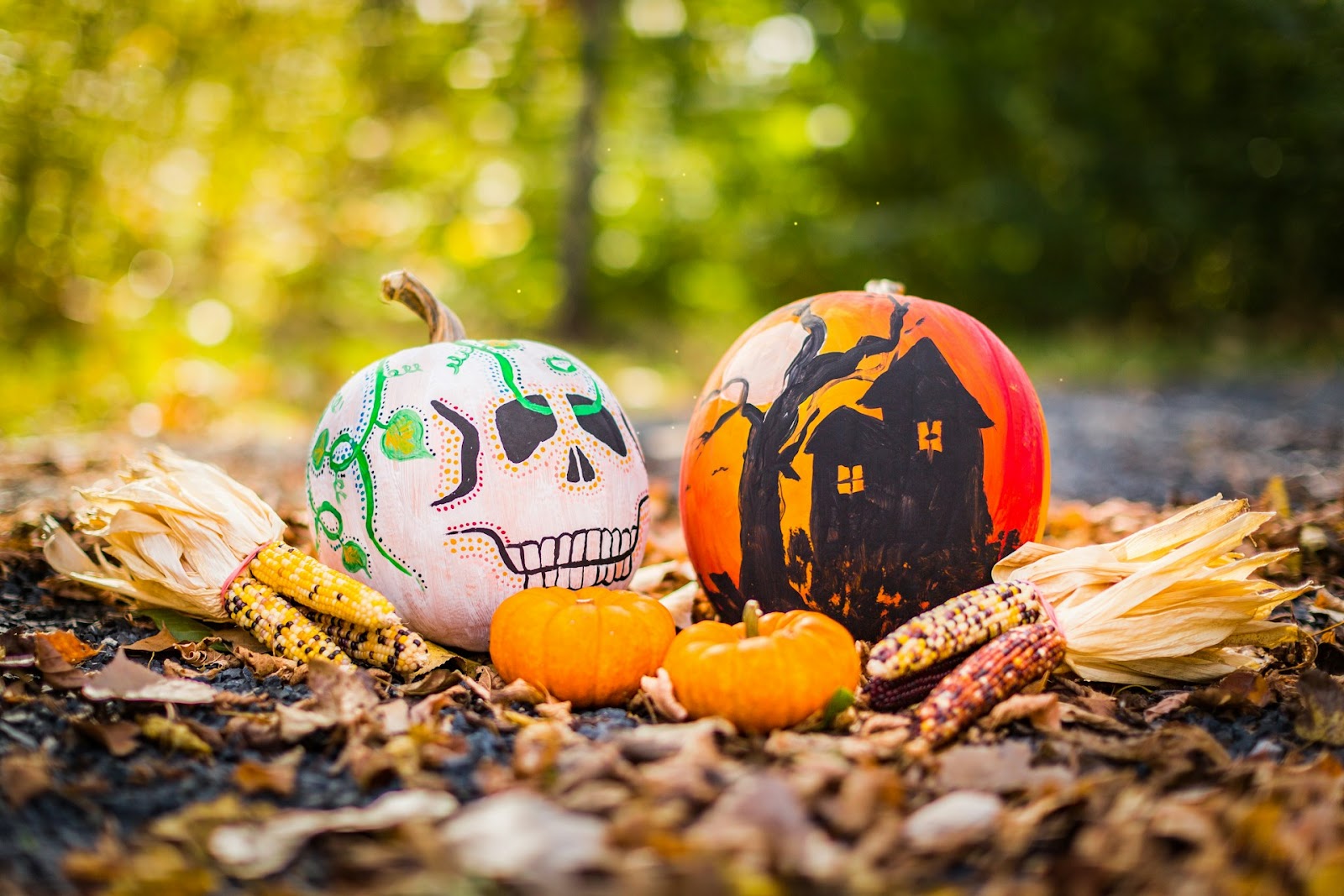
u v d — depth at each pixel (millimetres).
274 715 2742
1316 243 18859
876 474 3172
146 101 11609
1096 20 19500
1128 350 16719
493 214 18188
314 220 13922
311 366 11867
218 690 2889
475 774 2418
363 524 3268
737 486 3320
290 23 12891
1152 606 3074
